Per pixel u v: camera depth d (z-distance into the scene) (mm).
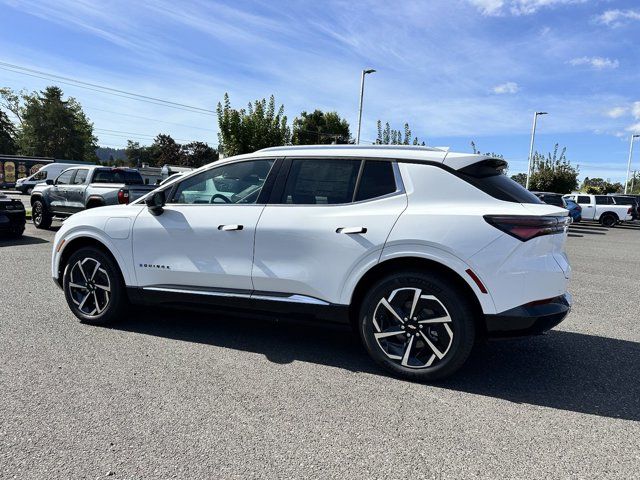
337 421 2871
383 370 3666
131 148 97500
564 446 2656
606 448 2645
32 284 6137
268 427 2775
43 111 68438
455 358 3330
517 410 3088
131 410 2926
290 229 3701
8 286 6000
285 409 3004
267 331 4566
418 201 3467
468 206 3338
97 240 4430
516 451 2594
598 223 29234
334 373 3605
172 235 4121
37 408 2916
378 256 3459
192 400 3086
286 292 3771
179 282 4141
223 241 3930
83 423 2756
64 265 4711
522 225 3164
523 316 3174
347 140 37656
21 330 4359
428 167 3514
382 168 3641
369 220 3500
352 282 3557
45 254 8492
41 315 4824
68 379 3346
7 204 10203
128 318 4828
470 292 3348
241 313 3982
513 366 3873
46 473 2285
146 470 2332
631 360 4059
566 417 3008
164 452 2490
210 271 3986
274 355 3943
